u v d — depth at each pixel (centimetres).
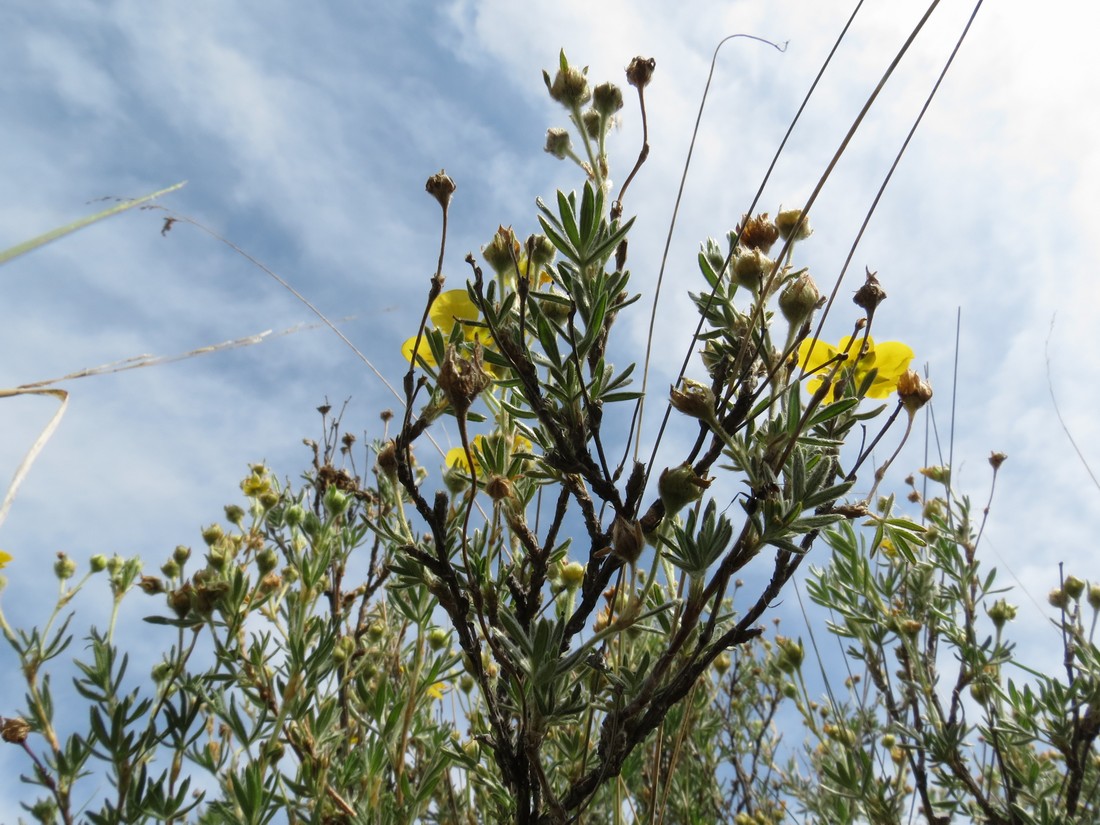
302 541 25
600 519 16
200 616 22
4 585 24
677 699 14
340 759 26
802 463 13
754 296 15
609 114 20
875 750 32
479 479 18
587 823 23
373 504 32
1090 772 30
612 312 16
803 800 36
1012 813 27
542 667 14
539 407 15
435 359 16
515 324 16
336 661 26
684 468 13
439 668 23
